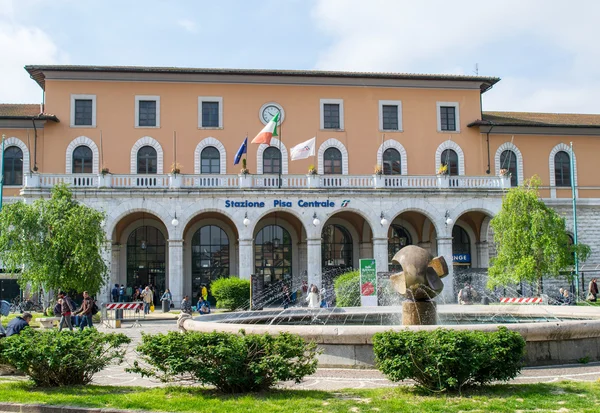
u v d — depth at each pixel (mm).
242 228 35938
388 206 37062
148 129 41125
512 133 44406
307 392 10398
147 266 40219
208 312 31688
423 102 43844
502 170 38625
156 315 31891
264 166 41844
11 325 14547
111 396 10250
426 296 15281
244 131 41906
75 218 28812
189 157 41344
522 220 33688
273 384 10719
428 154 43469
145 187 35531
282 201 36375
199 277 40562
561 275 36312
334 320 20500
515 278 33344
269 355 10438
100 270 29422
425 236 41719
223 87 42062
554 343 12766
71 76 40844
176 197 35781
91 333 11977
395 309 21281
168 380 10797
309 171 37000
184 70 41188
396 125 43469
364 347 12516
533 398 9477
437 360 9758
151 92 41438
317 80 42781
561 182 44719
